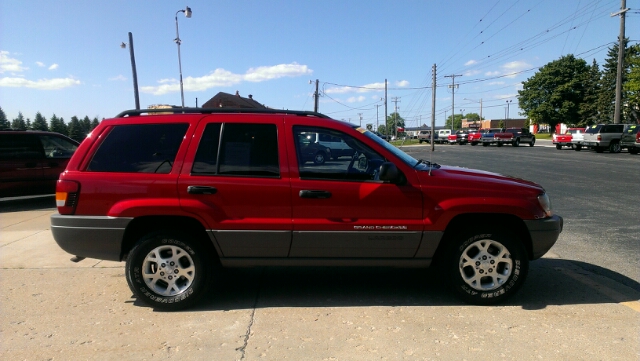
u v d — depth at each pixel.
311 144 3.94
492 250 3.97
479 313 3.86
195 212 3.80
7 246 6.18
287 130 3.94
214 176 3.84
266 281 4.72
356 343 3.33
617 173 14.75
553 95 66.00
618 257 5.51
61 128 82.06
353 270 5.07
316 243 3.88
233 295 4.32
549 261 5.36
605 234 6.67
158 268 3.93
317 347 3.27
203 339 3.41
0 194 9.16
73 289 4.53
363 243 3.88
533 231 3.91
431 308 3.97
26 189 9.47
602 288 4.45
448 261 3.98
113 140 3.96
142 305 4.10
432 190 3.85
